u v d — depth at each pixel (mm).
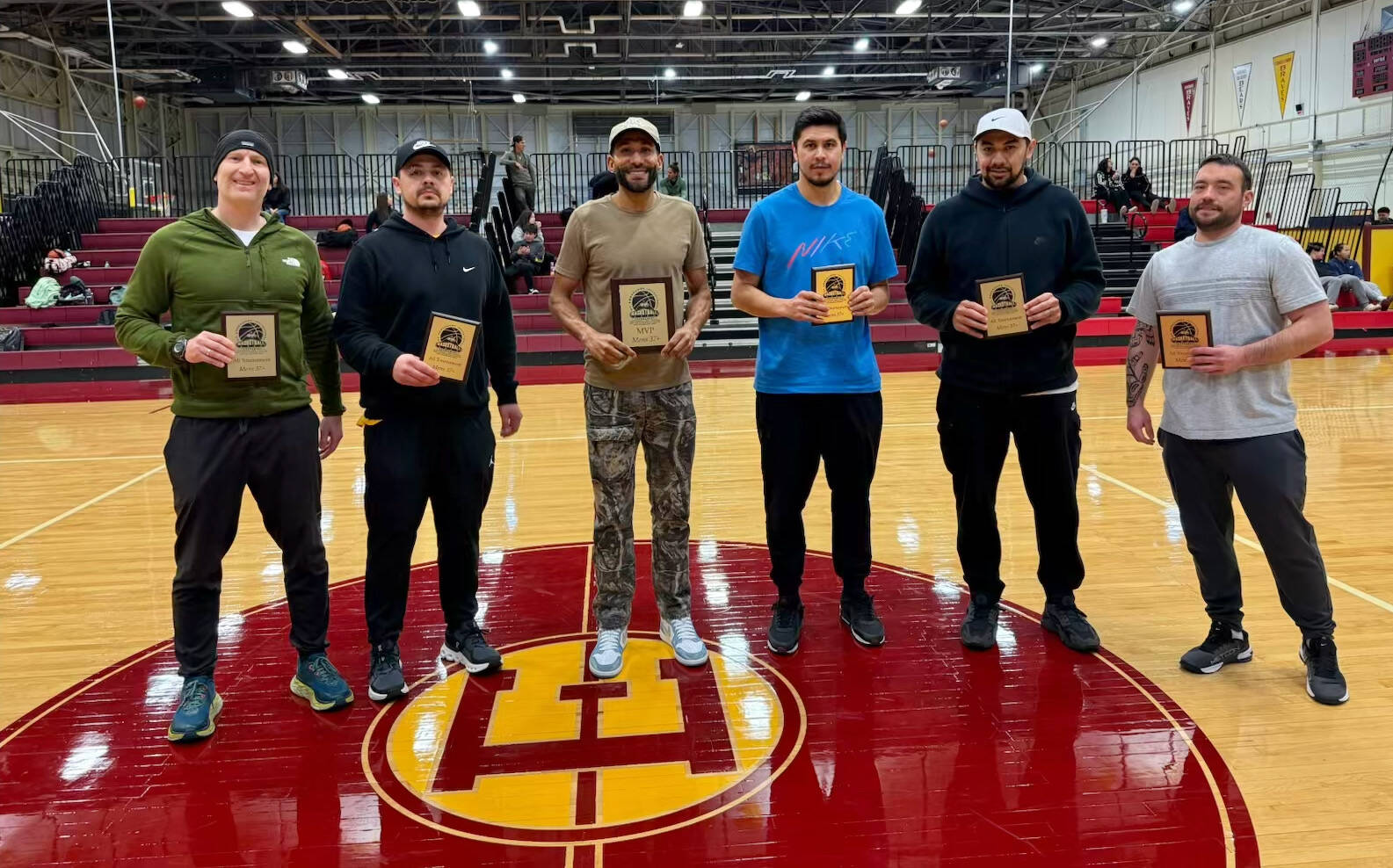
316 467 2621
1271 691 2672
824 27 18891
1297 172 16406
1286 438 2578
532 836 2035
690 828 2053
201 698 2533
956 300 2855
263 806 2176
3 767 2367
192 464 2416
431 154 2566
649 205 2734
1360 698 2609
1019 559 3939
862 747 2393
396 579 2703
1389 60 14438
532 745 2439
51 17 15594
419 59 19641
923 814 2092
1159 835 2000
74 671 2965
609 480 2822
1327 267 12016
